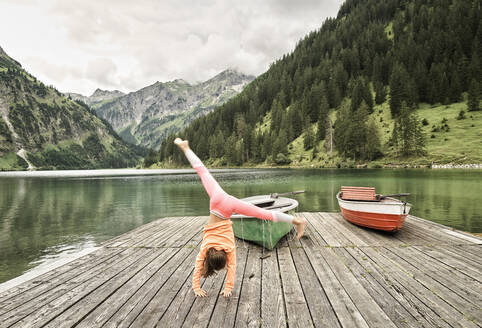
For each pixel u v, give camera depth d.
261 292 3.75
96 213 17.03
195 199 22.50
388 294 3.63
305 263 4.96
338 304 3.36
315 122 128.88
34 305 3.42
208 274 3.04
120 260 5.30
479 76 104.88
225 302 3.45
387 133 94.00
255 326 2.89
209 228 3.11
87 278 4.35
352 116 100.00
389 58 135.88
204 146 145.75
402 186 27.06
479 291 3.71
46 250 9.94
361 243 6.25
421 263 4.87
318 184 31.98
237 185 32.25
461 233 7.03
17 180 59.97
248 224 6.17
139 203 20.84
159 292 3.79
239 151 125.44
